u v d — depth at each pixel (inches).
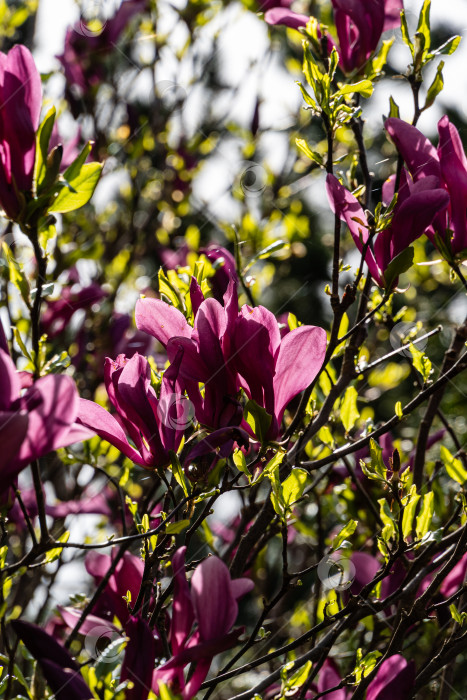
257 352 41.9
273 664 56.3
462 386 81.1
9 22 73.7
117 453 56.9
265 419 41.6
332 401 47.9
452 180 45.9
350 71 49.9
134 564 44.6
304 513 59.2
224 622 39.2
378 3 49.1
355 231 44.6
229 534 57.8
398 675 43.1
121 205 88.8
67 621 45.3
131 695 39.9
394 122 45.6
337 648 55.8
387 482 44.6
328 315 130.2
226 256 47.5
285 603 66.2
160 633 43.9
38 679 42.4
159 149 83.1
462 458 51.2
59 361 43.6
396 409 45.3
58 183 41.3
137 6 74.7
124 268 75.3
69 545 41.5
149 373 42.7
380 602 45.1
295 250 74.9
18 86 41.2
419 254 61.2
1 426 37.4
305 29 49.7
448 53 48.5
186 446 43.8
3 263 43.8
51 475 59.8
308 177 81.9
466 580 45.1
